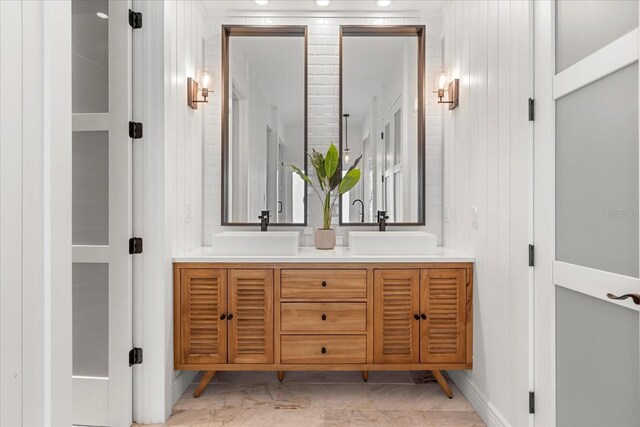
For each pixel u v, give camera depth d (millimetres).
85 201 2105
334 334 2340
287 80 3008
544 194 1622
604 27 1296
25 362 942
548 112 1590
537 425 1667
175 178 2375
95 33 2105
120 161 2061
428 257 2354
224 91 2988
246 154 3010
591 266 1358
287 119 3008
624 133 1214
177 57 2420
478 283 2271
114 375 2047
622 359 1216
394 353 2352
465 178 2504
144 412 2119
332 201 2986
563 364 1510
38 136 983
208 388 2547
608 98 1282
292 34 3012
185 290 2320
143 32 2127
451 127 2791
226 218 2986
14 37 918
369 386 2576
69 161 1064
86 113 2109
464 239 2518
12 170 914
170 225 2246
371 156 3016
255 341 2340
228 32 3010
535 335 1688
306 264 2344
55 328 1014
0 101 884
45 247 995
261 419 2158
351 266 2348
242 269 2338
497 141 2021
